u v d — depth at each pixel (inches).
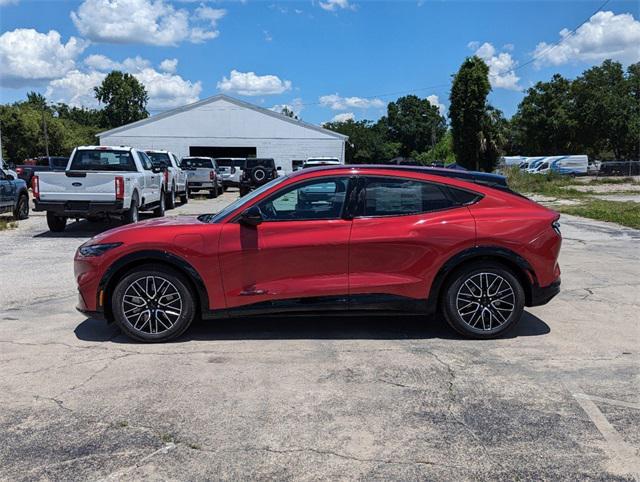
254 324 235.8
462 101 1267.2
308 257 208.1
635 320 242.1
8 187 600.7
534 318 244.8
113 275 210.2
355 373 183.0
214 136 1684.3
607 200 969.5
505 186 220.8
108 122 3641.7
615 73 2496.3
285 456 133.3
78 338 220.2
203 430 145.6
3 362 193.8
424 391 169.0
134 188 531.5
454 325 214.7
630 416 153.3
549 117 2576.3
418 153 4313.5
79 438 141.7
